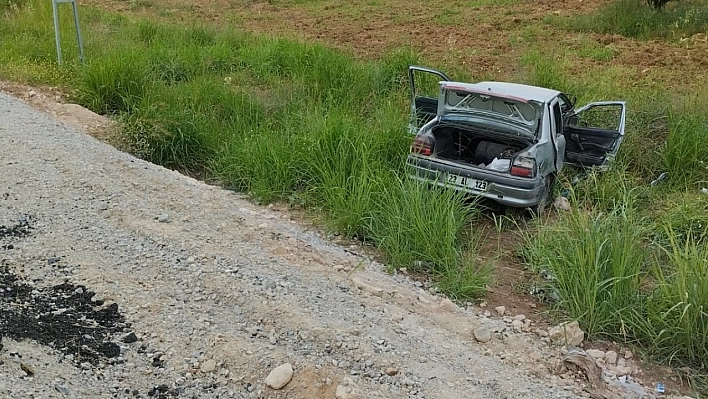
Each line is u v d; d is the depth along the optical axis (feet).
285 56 39.70
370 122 29.14
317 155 25.67
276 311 15.43
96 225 19.02
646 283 18.95
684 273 16.92
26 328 13.61
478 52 46.50
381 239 21.22
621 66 43.11
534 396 14.19
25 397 11.53
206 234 19.48
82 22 48.34
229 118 31.58
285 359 13.80
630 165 28.96
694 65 43.19
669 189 27.20
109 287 15.79
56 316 14.39
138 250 17.81
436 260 20.16
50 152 23.45
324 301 16.51
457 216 21.94
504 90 24.85
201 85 33.68
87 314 14.70
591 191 25.82
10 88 33.45
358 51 46.70
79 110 31.19
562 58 44.19
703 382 16.06
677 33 50.29
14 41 40.98
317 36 52.13
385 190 22.58
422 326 16.47
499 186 23.15
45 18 46.75
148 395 12.72
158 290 16.05
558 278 18.72
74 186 21.25
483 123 25.18
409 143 26.55
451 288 19.19
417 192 21.43
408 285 19.30
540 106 24.04
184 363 13.66
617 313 17.46
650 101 33.27
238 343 14.25
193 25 48.55
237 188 26.48
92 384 12.57
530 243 21.22
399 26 56.34
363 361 14.11
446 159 24.20
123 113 30.73
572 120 28.55
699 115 30.96
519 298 19.43
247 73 38.42
